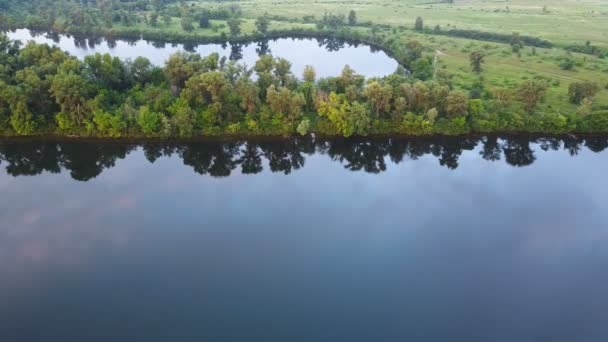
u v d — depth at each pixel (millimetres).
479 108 151125
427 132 148625
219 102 143500
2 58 152500
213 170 139750
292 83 158375
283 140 147750
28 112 136250
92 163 141750
